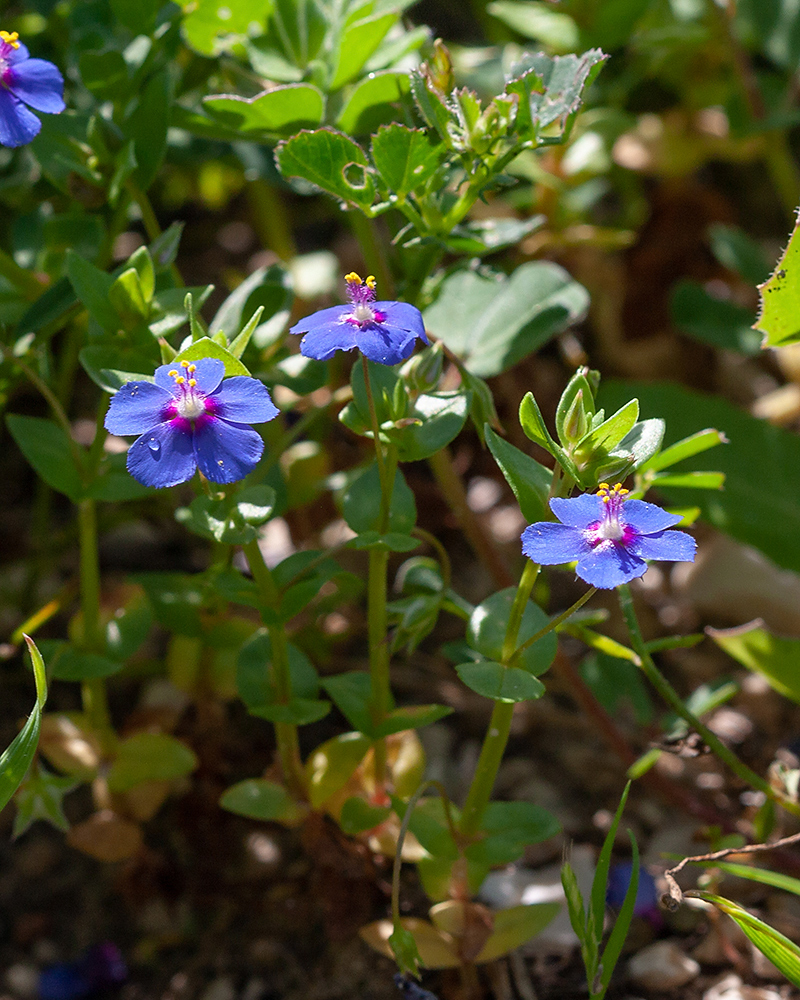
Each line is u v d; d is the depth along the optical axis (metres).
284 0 0.31
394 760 0.31
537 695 0.27
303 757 0.33
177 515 0.29
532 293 0.33
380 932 0.29
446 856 0.29
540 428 0.26
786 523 0.34
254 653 0.30
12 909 0.32
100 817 0.31
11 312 0.31
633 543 0.25
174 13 0.32
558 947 0.31
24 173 0.34
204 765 0.33
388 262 0.33
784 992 0.30
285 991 0.31
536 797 0.33
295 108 0.30
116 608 0.31
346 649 0.35
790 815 0.32
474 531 0.33
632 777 0.30
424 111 0.28
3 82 0.28
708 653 0.35
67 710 0.34
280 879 0.32
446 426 0.28
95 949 0.32
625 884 0.31
